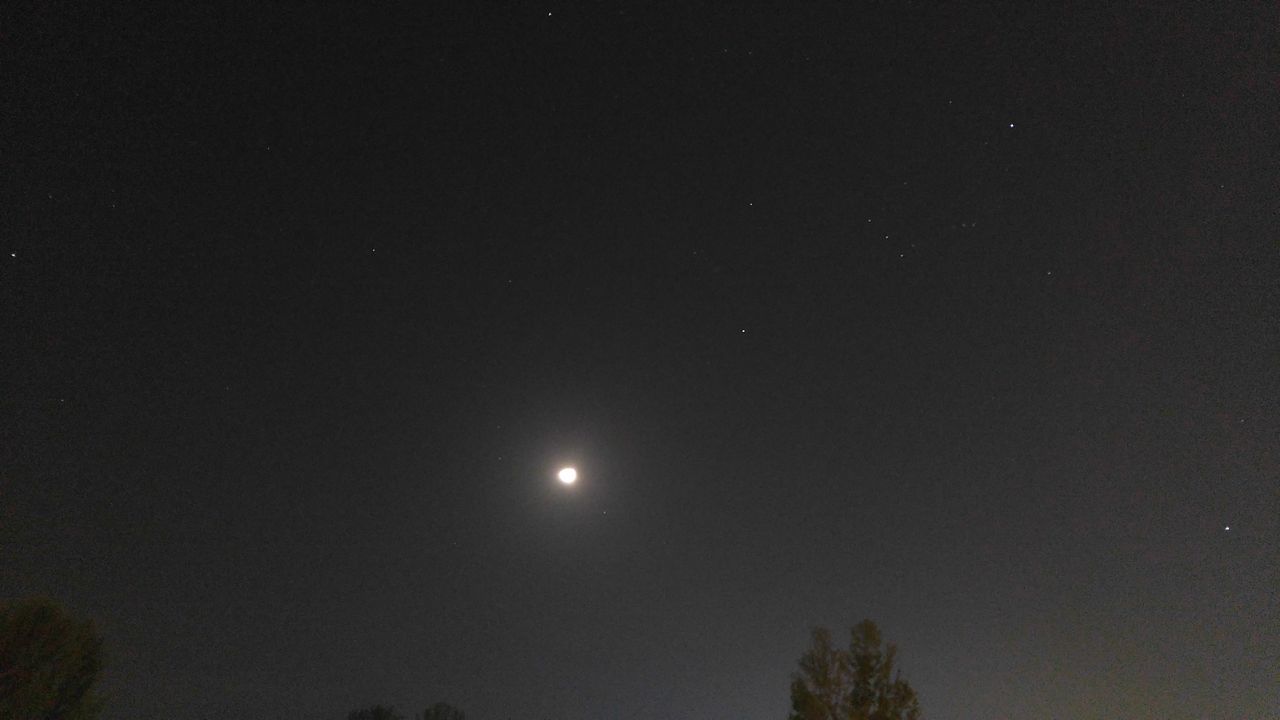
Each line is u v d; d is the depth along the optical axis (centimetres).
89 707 1523
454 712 2706
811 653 1427
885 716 1338
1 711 1386
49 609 1513
